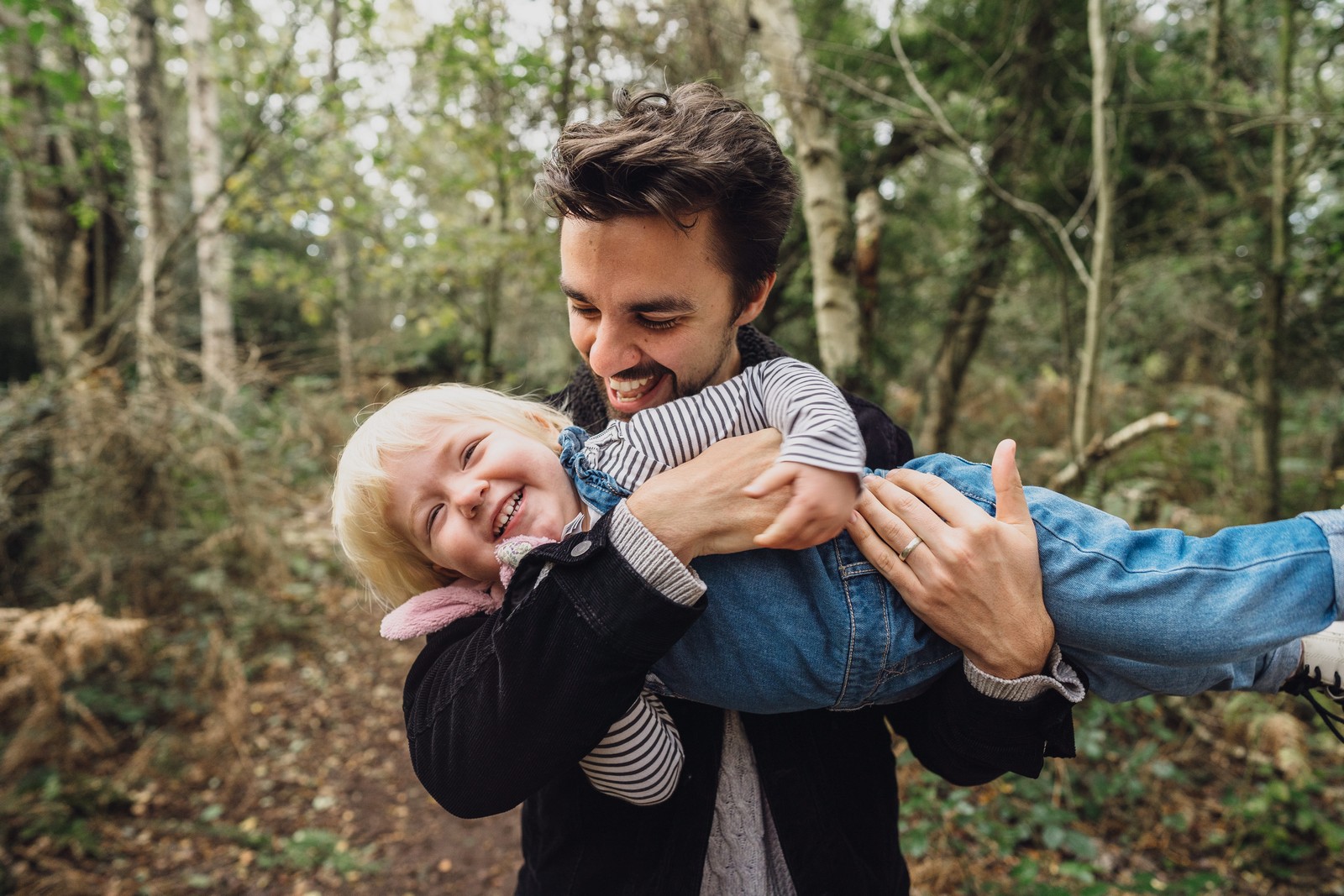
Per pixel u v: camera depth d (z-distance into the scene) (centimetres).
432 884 304
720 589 85
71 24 465
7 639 313
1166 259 604
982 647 83
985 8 493
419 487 97
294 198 609
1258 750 305
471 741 77
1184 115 498
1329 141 433
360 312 1257
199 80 712
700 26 378
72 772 328
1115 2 329
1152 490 473
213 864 305
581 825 99
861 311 322
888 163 511
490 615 91
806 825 94
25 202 508
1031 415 686
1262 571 79
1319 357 510
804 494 74
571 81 506
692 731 96
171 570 439
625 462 90
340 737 395
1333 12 421
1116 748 308
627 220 78
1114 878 265
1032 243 548
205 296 798
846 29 545
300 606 505
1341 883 260
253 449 514
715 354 91
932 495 88
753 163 81
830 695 87
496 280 708
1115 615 81
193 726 380
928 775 288
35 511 405
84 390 428
